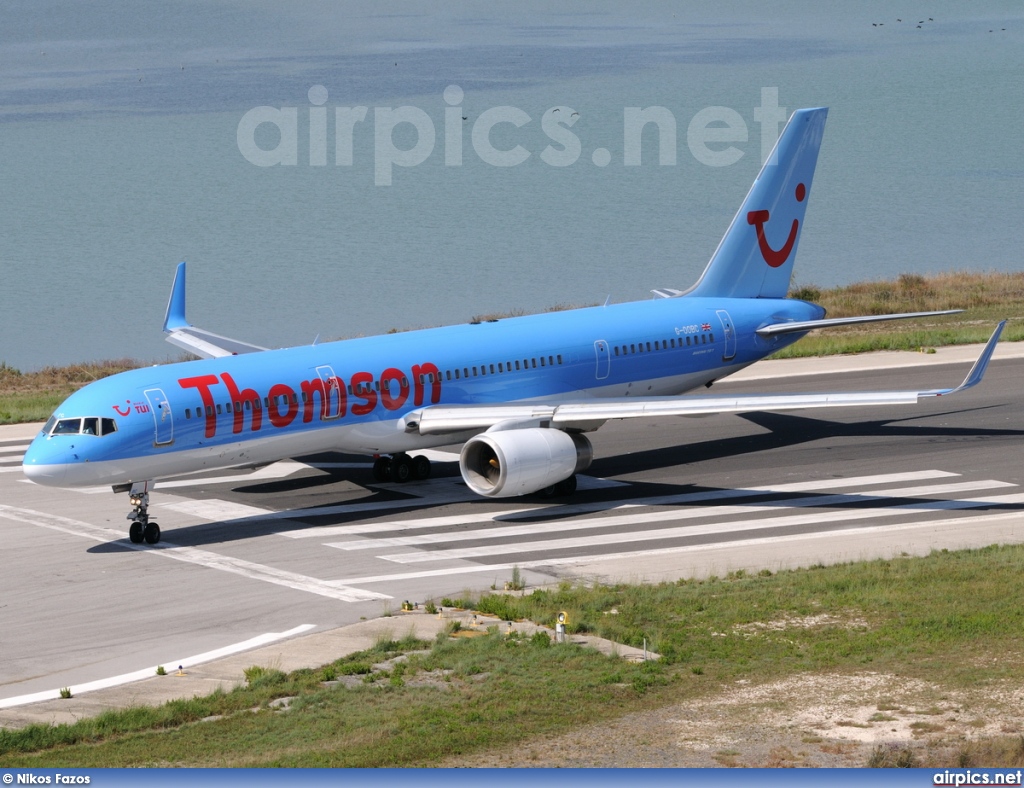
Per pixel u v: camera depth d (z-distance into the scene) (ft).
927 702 180.45
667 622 219.20
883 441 363.15
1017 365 458.91
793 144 376.07
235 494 318.04
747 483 323.37
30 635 220.43
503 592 240.94
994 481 320.70
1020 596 227.61
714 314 366.84
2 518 299.58
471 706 180.86
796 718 175.32
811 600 229.45
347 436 302.86
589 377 341.62
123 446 266.98
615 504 306.14
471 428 312.29
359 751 163.73
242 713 180.96
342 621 225.35
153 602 237.45
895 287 649.61
